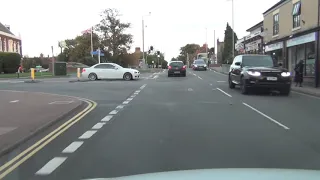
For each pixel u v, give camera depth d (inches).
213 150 279.9
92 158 261.1
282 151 277.0
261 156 262.1
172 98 657.0
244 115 457.1
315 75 901.2
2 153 274.4
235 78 808.9
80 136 339.3
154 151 278.1
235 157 259.1
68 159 260.1
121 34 2938.0
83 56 3115.2
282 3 1184.8
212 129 365.1
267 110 501.7
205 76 1487.5
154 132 352.2
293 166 235.9
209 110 502.0
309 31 935.0
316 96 701.9
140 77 1445.6
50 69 2381.9
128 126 386.3
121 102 605.0
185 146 293.4
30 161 257.6
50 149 291.3
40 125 378.6
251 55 802.2
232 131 354.6
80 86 955.3
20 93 761.6
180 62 1525.6
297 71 897.5
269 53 1346.0
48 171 232.7
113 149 286.7
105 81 1177.4
